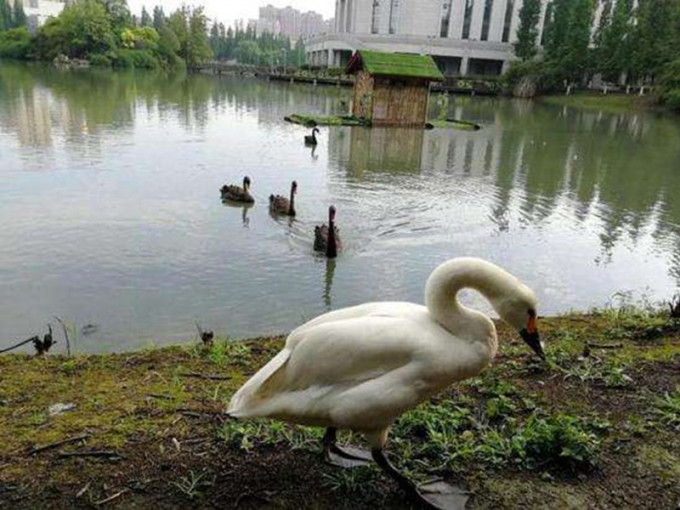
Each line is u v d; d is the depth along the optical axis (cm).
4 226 1330
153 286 1031
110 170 1964
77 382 481
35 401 446
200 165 2145
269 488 365
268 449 398
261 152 2502
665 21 6156
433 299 349
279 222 1461
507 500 363
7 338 828
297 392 338
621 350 560
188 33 11119
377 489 371
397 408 329
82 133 2698
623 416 443
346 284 1077
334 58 10606
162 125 3147
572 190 2044
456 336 345
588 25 6781
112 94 4788
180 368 510
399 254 1267
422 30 9775
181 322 895
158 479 365
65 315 906
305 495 362
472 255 1285
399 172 2258
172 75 8631
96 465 372
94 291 1002
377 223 1513
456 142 3139
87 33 9094
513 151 2903
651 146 3192
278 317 927
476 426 425
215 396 454
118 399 449
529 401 455
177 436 403
